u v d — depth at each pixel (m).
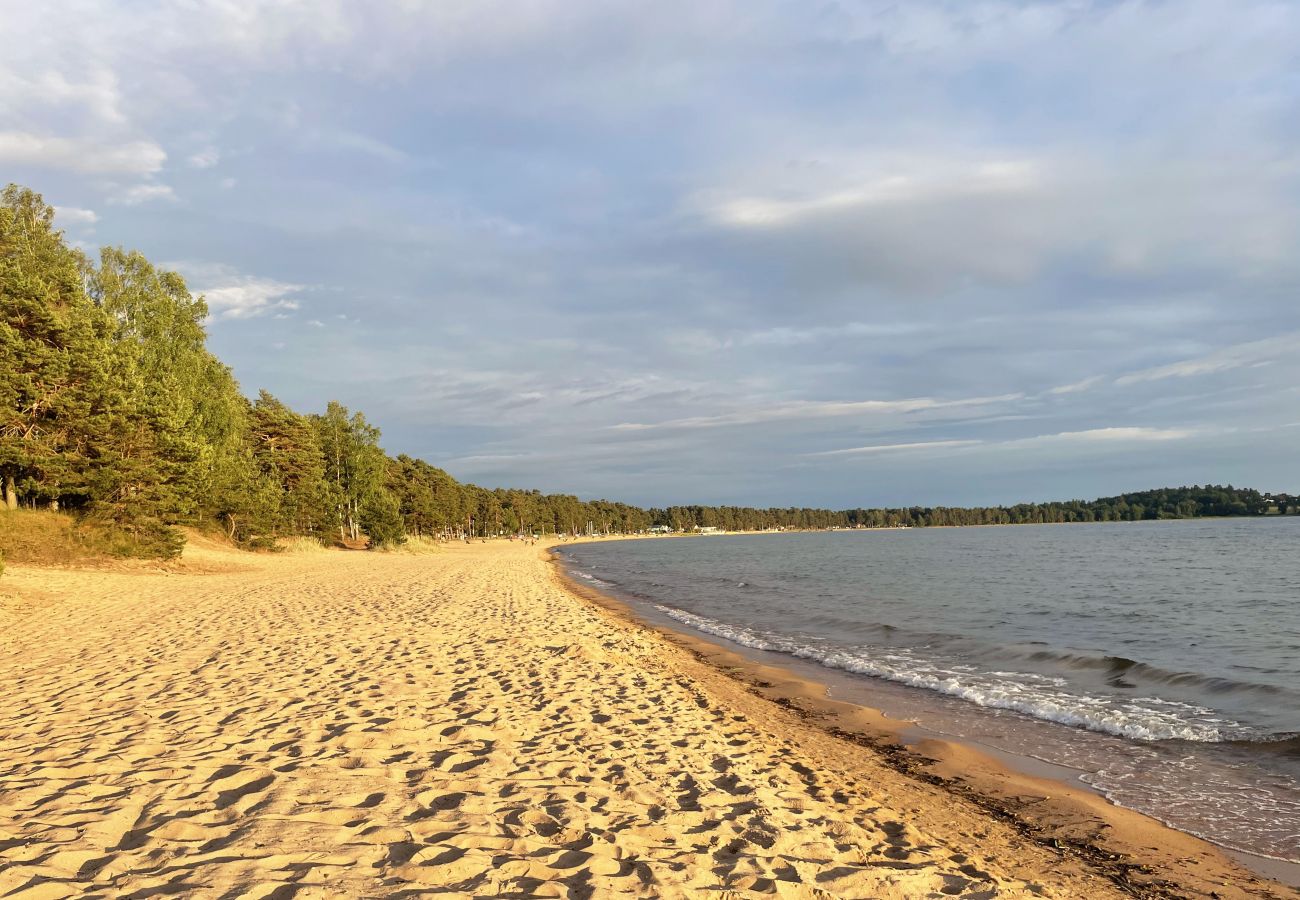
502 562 51.81
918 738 9.40
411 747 6.36
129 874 3.51
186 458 30.89
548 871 4.01
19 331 26.03
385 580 28.03
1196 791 7.52
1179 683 12.62
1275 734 9.44
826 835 5.45
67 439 27.25
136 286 38.62
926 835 6.01
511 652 12.22
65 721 6.85
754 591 32.78
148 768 5.34
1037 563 50.72
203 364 40.81
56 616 15.59
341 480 68.44
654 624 20.92
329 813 4.55
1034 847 6.09
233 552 40.47
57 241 37.88
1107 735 9.55
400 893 3.50
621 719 8.40
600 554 93.06
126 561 27.52
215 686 8.67
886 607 25.27
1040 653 15.55
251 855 3.81
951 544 97.81
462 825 4.54
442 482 113.06
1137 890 5.37
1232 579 35.28
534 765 6.23
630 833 4.82
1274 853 6.10
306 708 7.57
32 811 4.36
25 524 25.77
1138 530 143.75
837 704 11.20
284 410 57.28
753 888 4.12
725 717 9.55
